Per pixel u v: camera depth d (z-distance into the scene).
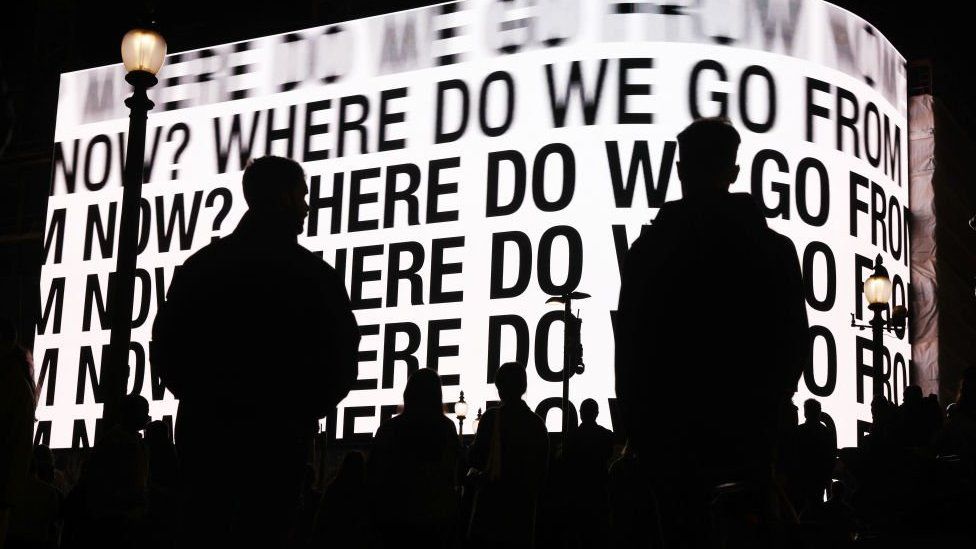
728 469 3.27
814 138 32.94
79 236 39.12
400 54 35.66
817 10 33.69
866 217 33.59
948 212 42.44
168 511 9.43
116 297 10.47
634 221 31.78
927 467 5.52
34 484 7.47
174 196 37.88
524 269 32.38
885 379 33.81
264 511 3.84
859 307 32.88
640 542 9.66
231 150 37.47
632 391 3.41
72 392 37.66
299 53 37.25
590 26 33.09
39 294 39.06
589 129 32.50
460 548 8.77
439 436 6.96
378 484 6.89
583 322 31.38
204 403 3.91
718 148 3.61
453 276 33.25
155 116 38.69
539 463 8.05
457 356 32.69
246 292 3.96
